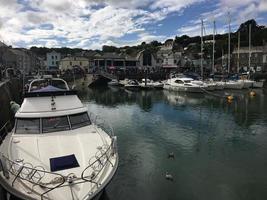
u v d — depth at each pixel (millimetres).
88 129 9711
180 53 92438
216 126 20312
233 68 71000
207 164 12820
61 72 61219
